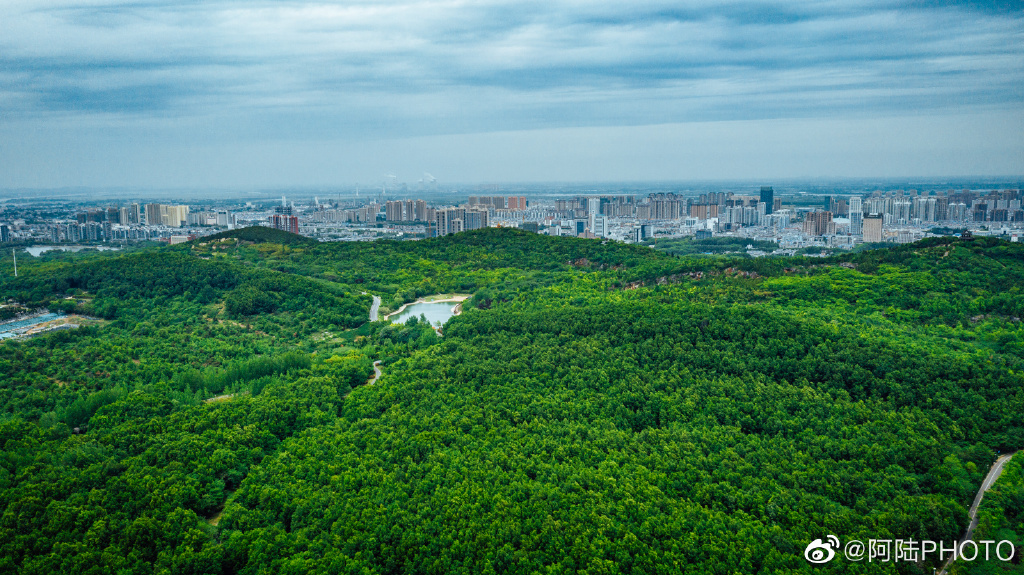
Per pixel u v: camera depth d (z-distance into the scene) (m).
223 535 121.69
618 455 139.50
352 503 126.38
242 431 154.50
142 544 117.69
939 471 130.25
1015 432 140.12
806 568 107.31
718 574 108.00
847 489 127.12
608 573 108.00
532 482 130.88
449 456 140.75
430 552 114.94
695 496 126.06
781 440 143.75
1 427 148.75
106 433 153.00
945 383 157.25
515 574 110.12
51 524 118.06
